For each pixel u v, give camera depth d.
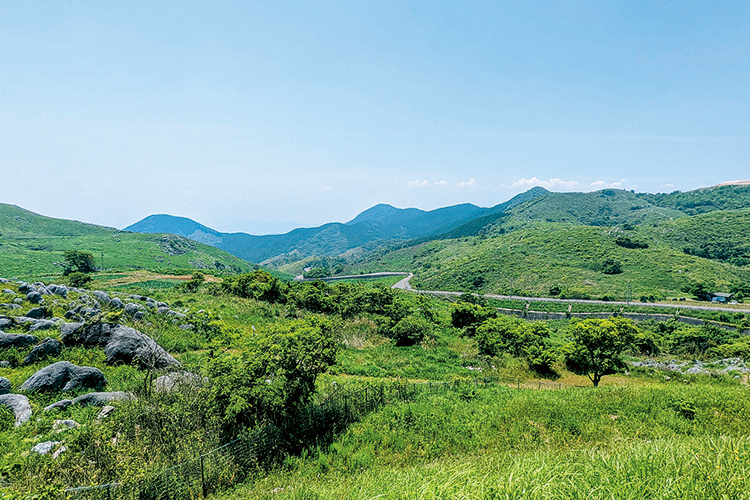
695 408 13.81
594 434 12.47
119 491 8.20
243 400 11.44
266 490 9.23
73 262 98.38
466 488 4.58
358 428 13.79
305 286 48.94
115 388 14.27
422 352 31.62
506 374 28.92
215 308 34.62
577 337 27.16
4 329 16.50
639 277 115.06
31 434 10.39
